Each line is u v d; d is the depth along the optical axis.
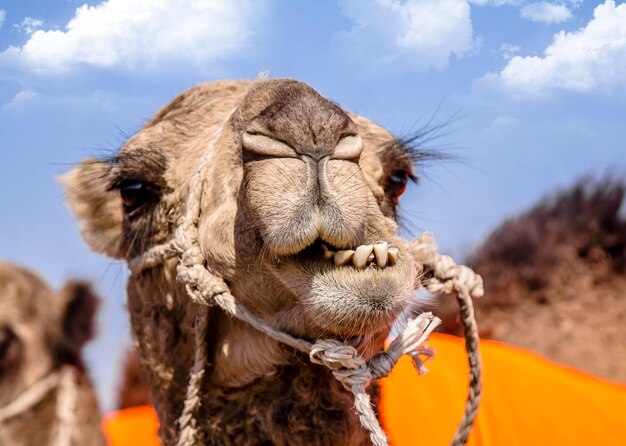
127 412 5.17
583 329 5.48
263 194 3.12
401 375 5.09
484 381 5.13
